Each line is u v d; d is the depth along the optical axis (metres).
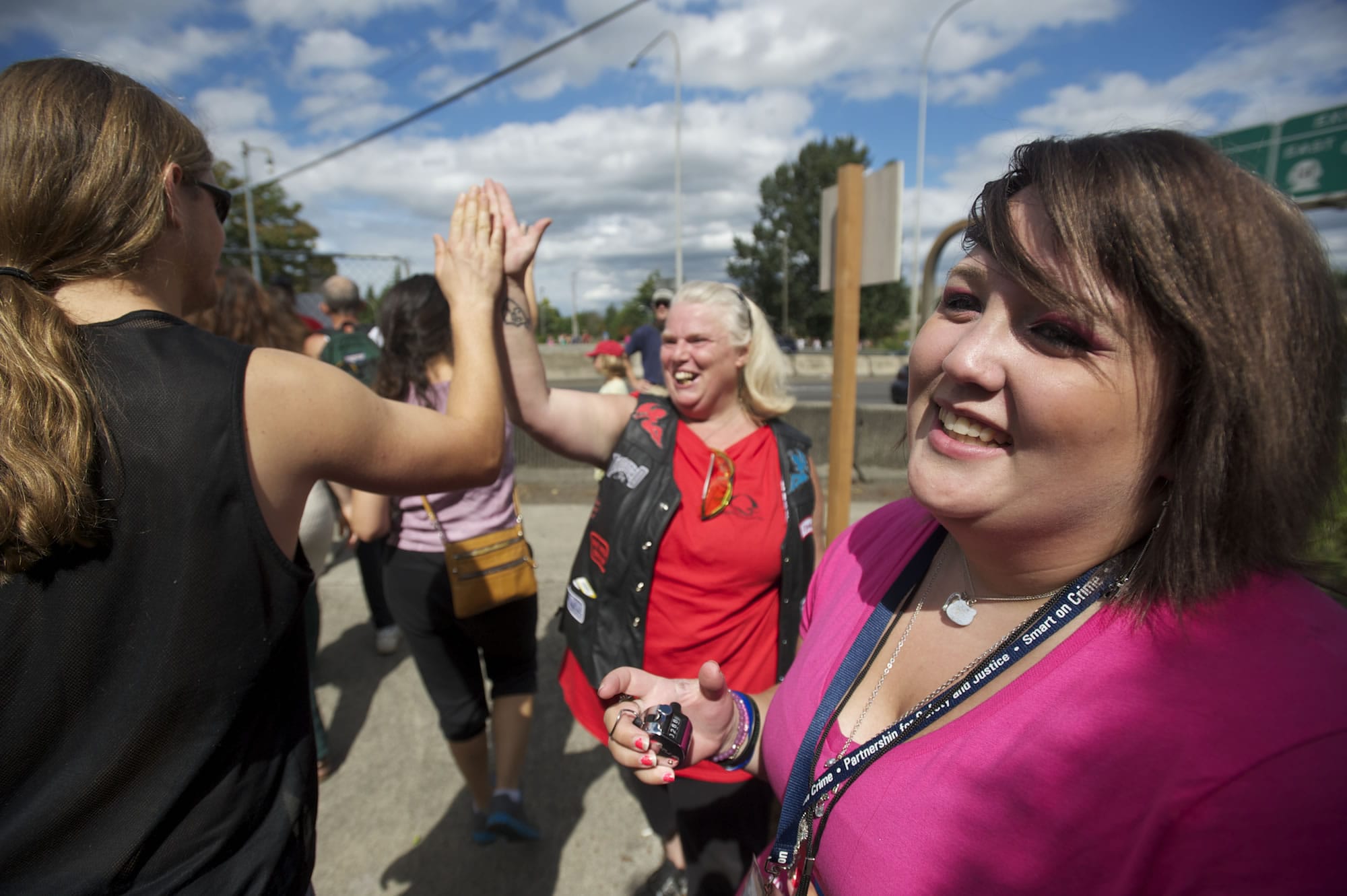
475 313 1.20
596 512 1.88
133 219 0.84
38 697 0.72
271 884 0.87
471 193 1.29
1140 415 0.63
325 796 2.58
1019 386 0.66
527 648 2.30
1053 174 0.64
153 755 0.77
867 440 6.71
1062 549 0.72
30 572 0.71
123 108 0.85
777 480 1.85
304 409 0.85
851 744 0.89
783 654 1.85
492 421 1.15
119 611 0.74
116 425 0.74
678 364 1.86
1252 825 0.54
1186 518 0.63
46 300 0.77
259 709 0.87
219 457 0.78
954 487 0.73
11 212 0.80
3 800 0.73
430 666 2.24
